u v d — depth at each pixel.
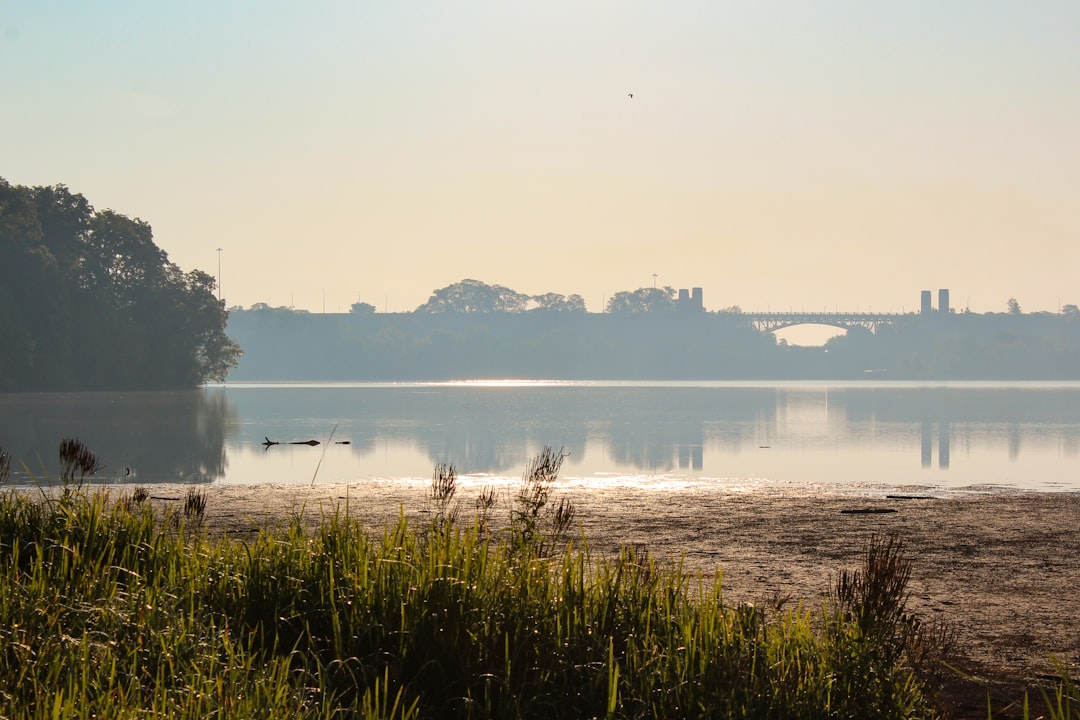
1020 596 13.30
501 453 39.78
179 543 9.74
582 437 49.38
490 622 7.50
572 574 8.62
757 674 7.28
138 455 37.66
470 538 8.86
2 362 97.81
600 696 7.17
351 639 7.44
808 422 64.19
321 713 6.46
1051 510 22.56
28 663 6.56
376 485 27.64
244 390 139.75
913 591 13.61
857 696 7.10
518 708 6.88
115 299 113.81
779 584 13.84
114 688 6.43
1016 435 52.19
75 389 106.94
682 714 6.99
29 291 102.06
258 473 31.66
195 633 7.48
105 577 8.57
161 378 114.38
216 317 120.31
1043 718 7.99
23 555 9.61
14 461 33.38
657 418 68.00
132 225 118.88
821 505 23.61
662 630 7.99
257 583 8.37
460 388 158.25
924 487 28.28
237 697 6.32
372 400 100.31
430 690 7.25
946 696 9.03
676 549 16.94
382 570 8.16
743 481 29.92
